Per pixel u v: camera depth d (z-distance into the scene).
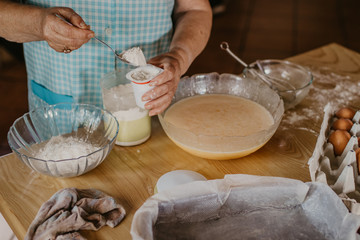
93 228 0.77
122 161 0.99
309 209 0.75
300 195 0.76
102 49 1.18
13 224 0.81
